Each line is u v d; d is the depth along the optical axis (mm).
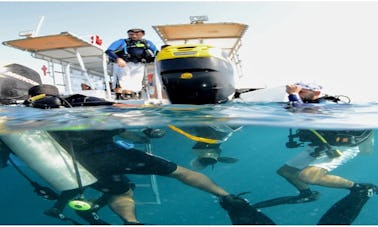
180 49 4902
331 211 3514
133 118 3971
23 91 5621
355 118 4309
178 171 3697
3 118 3871
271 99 6926
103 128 3566
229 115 4305
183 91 4895
